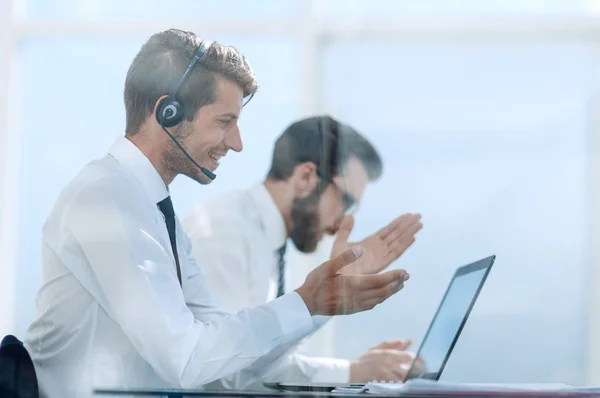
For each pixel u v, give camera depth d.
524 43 4.17
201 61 2.33
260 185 2.92
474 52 4.19
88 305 2.05
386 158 3.89
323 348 2.85
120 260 2.03
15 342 1.95
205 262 2.72
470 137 4.02
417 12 4.20
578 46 4.17
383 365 2.62
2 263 2.98
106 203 2.08
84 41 3.70
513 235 3.91
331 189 3.01
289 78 4.07
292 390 2.13
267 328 2.12
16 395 1.90
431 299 3.18
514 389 1.73
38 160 3.12
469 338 3.79
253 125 2.97
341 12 4.20
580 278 3.89
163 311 2.02
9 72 3.38
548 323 3.86
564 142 4.04
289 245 2.96
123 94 2.39
